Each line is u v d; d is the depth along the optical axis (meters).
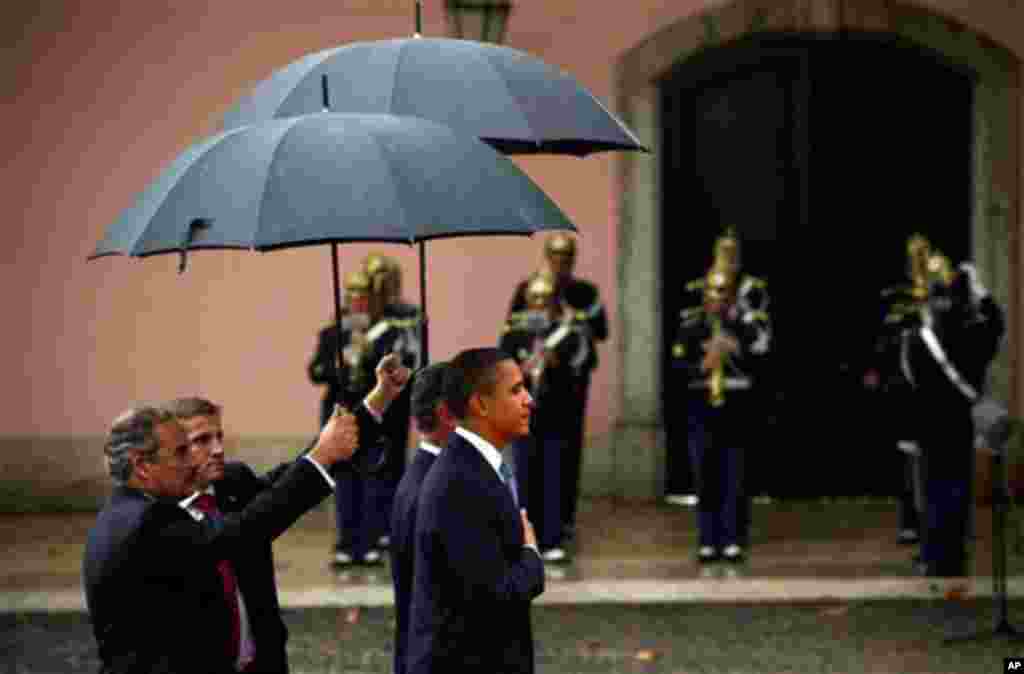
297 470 14.55
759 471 41.34
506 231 14.88
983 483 40.34
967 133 41.03
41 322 41.00
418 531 15.39
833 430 41.25
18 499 40.94
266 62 40.91
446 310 40.91
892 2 40.19
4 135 40.84
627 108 40.66
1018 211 40.56
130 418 14.51
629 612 30.38
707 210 41.22
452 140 15.53
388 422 17.17
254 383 41.16
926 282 33.47
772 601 31.11
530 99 17.16
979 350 31.92
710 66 40.94
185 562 14.09
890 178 41.03
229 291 41.12
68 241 41.00
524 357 34.94
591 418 41.22
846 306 41.16
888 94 40.91
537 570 15.25
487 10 39.00
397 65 17.16
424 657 15.18
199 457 15.88
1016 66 40.34
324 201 14.53
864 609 30.33
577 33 40.62
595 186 40.91
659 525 38.44
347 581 33.28
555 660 26.98
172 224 14.70
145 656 14.05
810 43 40.62
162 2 40.84
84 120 40.91
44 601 31.56
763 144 41.03
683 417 41.34
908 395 33.94
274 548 36.94
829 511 39.97
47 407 41.00
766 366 34.84
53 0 40.81
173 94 40.94
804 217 40.97
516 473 34.72
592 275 41.03
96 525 14.40
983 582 32.28
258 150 14.99
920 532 32.88
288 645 28.16
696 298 41.19
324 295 41.09
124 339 41.06
